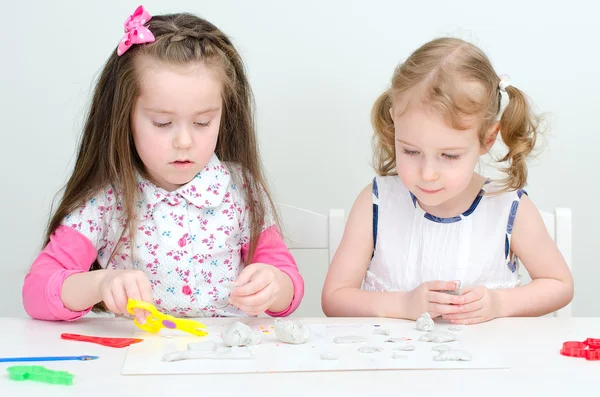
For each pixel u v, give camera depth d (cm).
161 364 84
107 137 124
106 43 169
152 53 114
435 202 121
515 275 138
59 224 125
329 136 172
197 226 129
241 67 130
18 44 168
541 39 172
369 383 78
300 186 173
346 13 170
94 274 109
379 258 138
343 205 174
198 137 115
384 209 138
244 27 169
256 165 134
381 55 171
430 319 103
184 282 128
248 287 108
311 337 98
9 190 171
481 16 171
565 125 174
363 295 123
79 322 108
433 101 114
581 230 176
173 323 97
